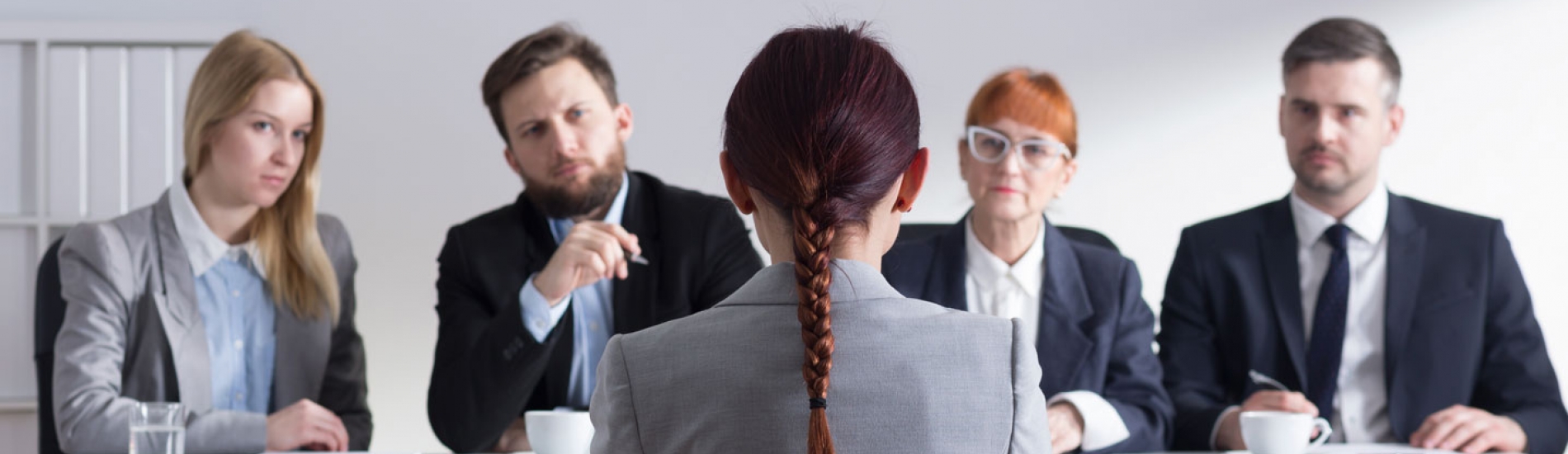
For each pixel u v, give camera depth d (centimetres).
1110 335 231
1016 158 234
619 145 247
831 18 96
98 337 222
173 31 318
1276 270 251
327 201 339
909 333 86
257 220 240
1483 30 342
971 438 84
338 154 339
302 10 338
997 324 89
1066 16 347
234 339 236
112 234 231
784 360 85
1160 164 347
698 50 345
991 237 237
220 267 236
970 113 241
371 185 340
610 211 246
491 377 214
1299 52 258
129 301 228
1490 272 246
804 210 85
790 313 86
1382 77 255
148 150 316
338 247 254
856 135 86
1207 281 254
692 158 344
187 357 229
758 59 90
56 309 229
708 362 86
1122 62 348
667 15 345
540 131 240
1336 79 254
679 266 238
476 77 343
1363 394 245
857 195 86
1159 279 346
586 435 172
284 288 238
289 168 236
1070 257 237
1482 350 245
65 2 325
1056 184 238
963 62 345
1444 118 343
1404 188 343
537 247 242
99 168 315
